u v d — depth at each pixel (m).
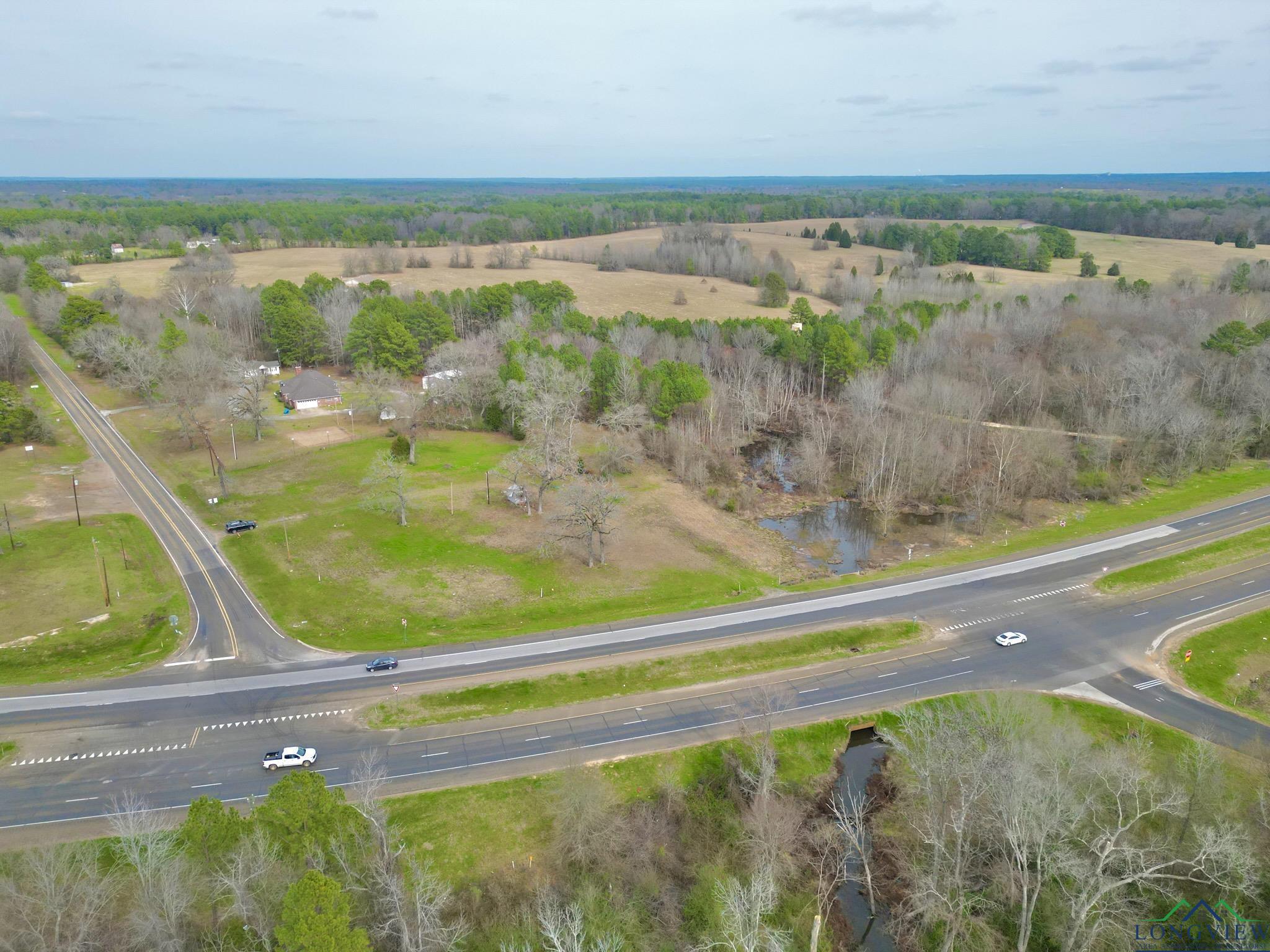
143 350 138.25
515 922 49.59
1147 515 112.69
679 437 130.62
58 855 47.28
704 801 61.00
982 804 53.00
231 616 81.50
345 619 81.94
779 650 78.69
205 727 65.06
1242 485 123.25
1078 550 101.62
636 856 55.53
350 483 115.81
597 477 114.88
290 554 94.25
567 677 73.00
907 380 148.75
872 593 90.75
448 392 140.62
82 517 100.50
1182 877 46.25
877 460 124.06
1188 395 135.62
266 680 71.31
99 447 126.00
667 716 69.19
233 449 128.62
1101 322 162.25
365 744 64.25
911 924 52.41
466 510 109.25
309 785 44.19
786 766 65.19
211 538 97.81
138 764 60.69
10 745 61.97
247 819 45.25
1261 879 48.97
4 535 93.56
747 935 45.88
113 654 74.31
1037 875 49.38
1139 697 72.69
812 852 58.00
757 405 151.75
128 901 47.31
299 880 38.34
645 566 97.38
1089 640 81.62
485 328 185.62
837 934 52.22
